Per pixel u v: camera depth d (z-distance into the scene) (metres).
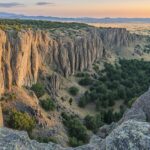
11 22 167.12
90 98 114.38
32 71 101.94
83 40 149.62
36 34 115.12
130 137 17.69
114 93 117.31
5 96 80.75
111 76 146.00
